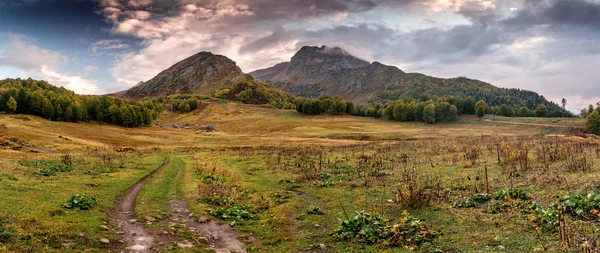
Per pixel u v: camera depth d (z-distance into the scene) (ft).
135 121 461.78
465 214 40.91
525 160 64.59
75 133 309.22
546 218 34.63
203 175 88.58
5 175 70.33
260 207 54.90
